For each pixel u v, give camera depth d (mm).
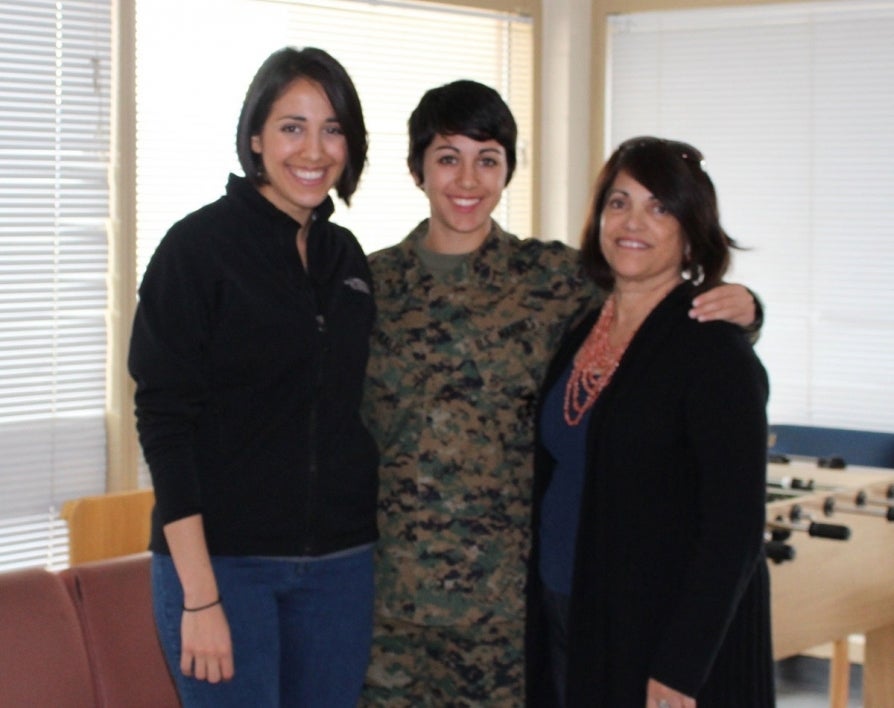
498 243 2215
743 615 1897
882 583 2957
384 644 2203
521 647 2186
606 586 1892
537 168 4168
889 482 2961
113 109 3242
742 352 1835
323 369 1895
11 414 3150
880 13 3947
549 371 2117
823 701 4020
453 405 2141
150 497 2877
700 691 1881
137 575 2619
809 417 4141
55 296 3201
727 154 4133
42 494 3219
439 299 2168
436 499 2137
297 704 1980
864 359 4070
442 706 2219
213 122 3420
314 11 3635
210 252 1806
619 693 1876
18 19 3082
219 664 1793
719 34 4094
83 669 2469
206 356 1817
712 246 1967
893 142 3979
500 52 4051
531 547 2113
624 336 2006
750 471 1790
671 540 1859
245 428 1854
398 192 3850
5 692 2367
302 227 1927
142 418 1797
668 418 1847
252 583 1873
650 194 1942
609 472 1885
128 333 3268
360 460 1977
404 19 3824
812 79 4031
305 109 1849
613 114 4211
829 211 4062
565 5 4090
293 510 1880
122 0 3209
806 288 4109
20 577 2475
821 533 2584
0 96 3072
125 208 3254
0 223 3098
